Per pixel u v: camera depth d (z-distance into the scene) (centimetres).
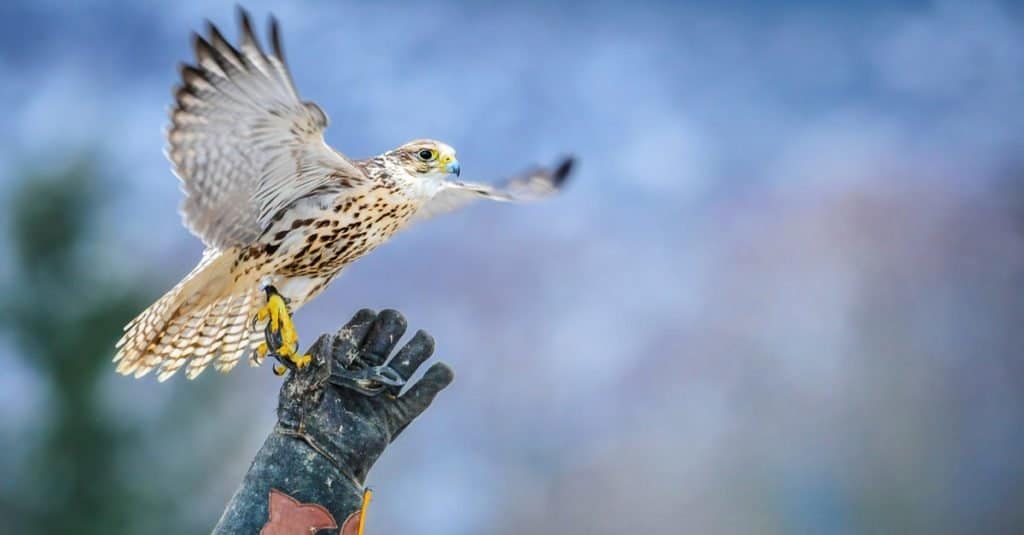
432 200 851
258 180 711
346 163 721
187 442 1116
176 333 758
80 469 1091
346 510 600
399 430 621
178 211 697
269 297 719
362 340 625
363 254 781
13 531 1079
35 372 1107
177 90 665
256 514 594
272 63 650
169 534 1101
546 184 873
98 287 1122
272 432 610
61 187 1138
